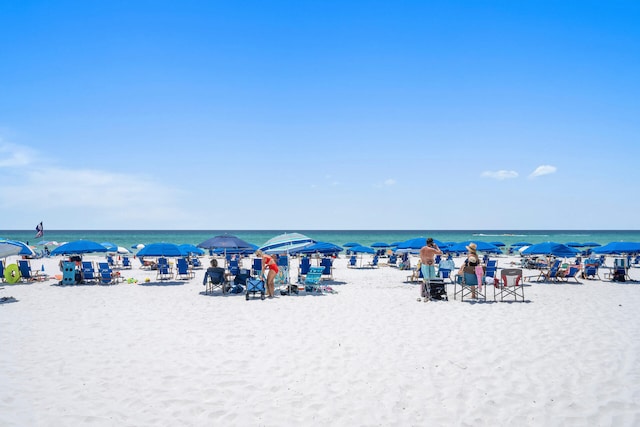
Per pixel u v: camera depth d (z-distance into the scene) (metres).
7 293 12.98
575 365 6.03
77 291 13.40
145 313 9.73
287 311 9.90
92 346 6.98
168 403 4.80
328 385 5.32
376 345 7.02
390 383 5.39
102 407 4.70
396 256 24.61
